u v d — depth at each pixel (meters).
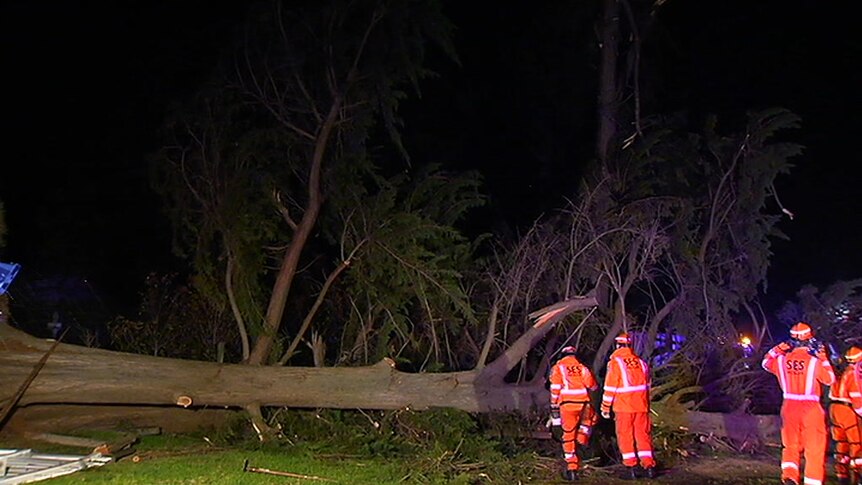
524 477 10.36
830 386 10.71
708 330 13.52
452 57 13.13
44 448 10.47
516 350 11.95
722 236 14.16
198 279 13.03
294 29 13.02
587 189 13.90
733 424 12.03
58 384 10.69
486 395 11.70
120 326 13.60
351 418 11.92
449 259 13.33
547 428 11.67
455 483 9.57
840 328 14.24
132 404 11.27
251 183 12.75
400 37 12.83
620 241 13.69
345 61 12.90
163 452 10.55
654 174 14.50
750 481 10.44
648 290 14.53
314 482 9.31
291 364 14.01
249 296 12.70
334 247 14.50
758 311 15.66
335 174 12.94
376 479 9.63
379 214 12.90
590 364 13.88
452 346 13.77
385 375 11.57
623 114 17.80
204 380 11.23
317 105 13.03
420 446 10.98
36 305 17.36
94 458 9.65
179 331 13.34
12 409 10.81
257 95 13.02
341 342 13.49
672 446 11.83
